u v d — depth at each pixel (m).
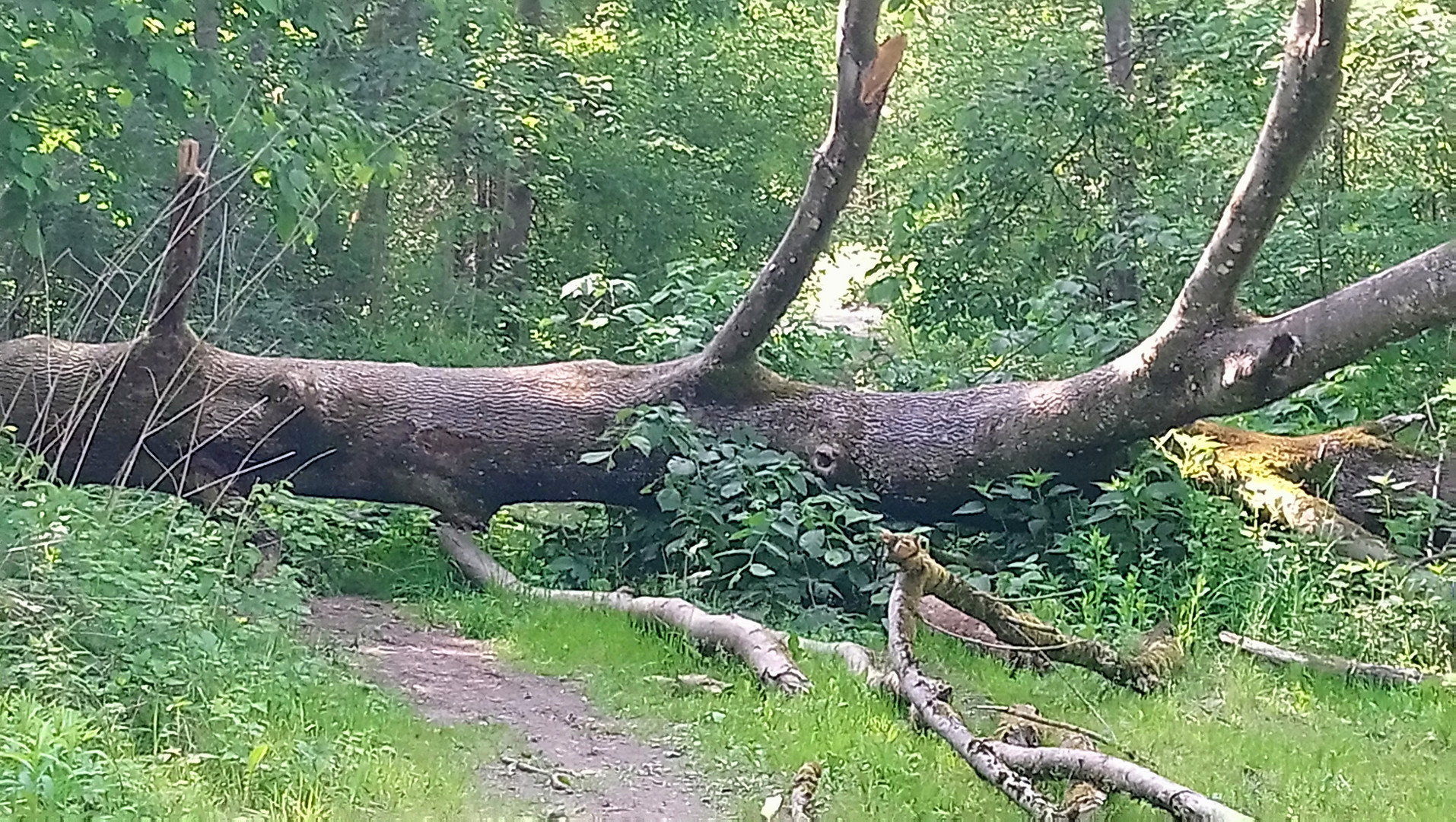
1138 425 7.20
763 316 7.49
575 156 16.23
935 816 4.30
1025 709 5.29
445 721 5.19
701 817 4.37
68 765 3.71
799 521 7.12
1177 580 6.96
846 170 7.07
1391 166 11.55
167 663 4.68
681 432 7.54
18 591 4.81
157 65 7.28
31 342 7.45
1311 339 6.63
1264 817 4.37
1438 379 9.28
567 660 6.11
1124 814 4.22
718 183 17.27
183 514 6.53
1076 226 12.57
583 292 10.14
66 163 9.59
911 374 9.86
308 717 4.76
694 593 7.05
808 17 18.86
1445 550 6.88
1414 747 5.17
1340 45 6.00
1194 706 5.59
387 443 7.66
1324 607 6.44
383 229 15.10
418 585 7.44
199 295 11.80
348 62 12.59
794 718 5.19
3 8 6.91
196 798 3.96
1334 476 7.59
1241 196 6.57
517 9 15.49
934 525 7.86
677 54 17.45
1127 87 12.60
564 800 4.46
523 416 7.73
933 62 15.30
